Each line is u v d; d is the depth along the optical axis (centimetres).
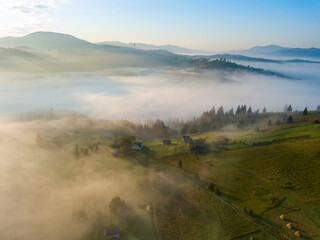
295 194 7869
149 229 7106
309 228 6372
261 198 7894
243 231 6594
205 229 6881
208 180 9488
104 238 6938
